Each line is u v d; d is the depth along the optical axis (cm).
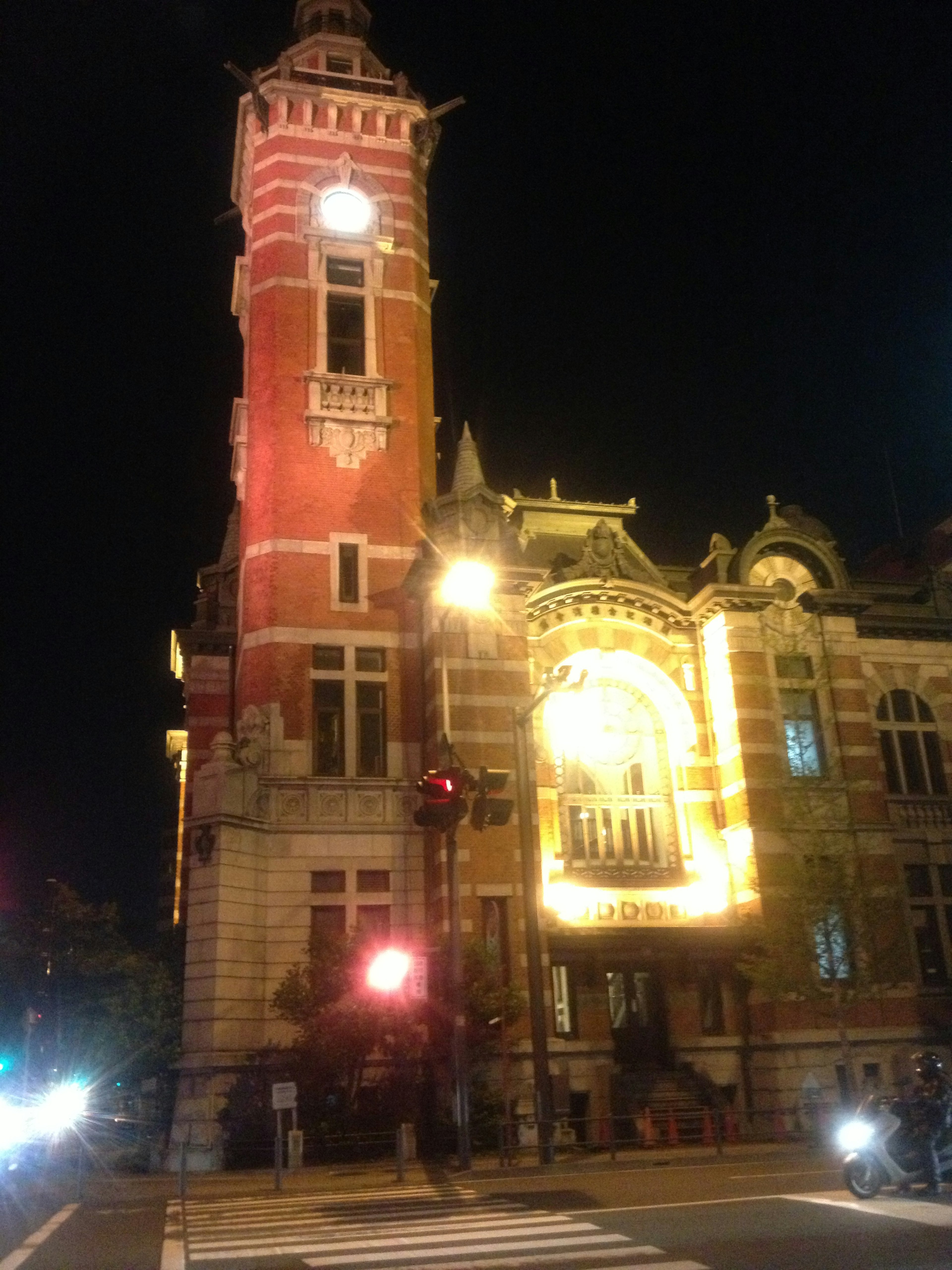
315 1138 2644
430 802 2109
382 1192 1886
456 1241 1266
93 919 3909
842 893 2933
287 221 3681
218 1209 1741
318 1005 2683
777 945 2877
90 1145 3344
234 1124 2694
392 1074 2775
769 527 3444
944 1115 1530
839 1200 1498
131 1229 1524
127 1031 3256
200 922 2881
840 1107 2709
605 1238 1234
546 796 3048
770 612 3362
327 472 3434
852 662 3384
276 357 3519
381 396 3544
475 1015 2542
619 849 3148
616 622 3319
